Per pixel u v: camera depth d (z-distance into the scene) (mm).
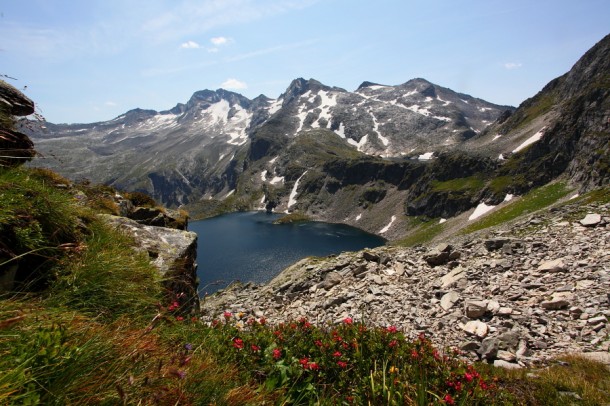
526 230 29266
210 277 116312
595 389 8617
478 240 24688
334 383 5352
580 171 130625
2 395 2377
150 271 7098
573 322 13562
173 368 3355
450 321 15383
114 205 12461
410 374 5551
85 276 5375
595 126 146000
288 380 5023
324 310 19891
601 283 15672
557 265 18156
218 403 3799
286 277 30969
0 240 4633
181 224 16688
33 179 6305
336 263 27031
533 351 12297
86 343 3225
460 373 6016
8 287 4652
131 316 5324
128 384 3154
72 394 2887
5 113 6875
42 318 3641
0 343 2988
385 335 6715
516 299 16250
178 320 5676
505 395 7172
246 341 5715
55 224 5738
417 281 20594
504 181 176375
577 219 26797
